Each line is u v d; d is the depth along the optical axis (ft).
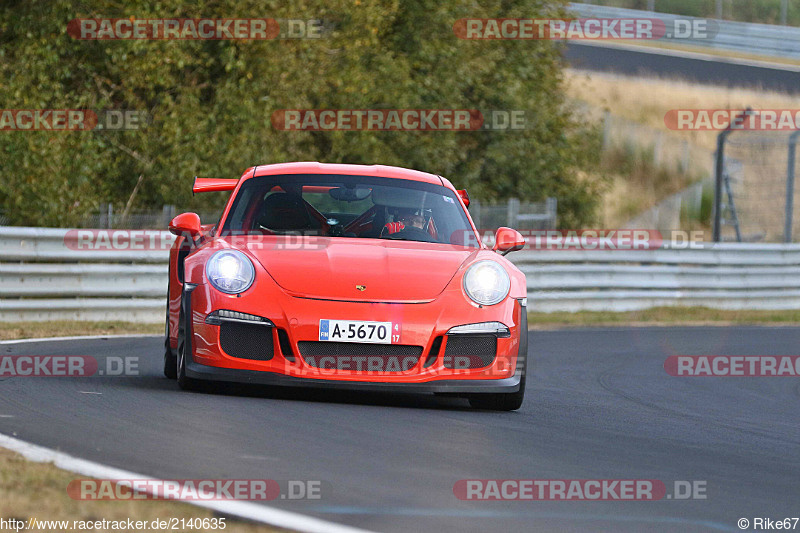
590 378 94.32
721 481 46.52
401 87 210.18
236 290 61.31
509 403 65.67
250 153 178.09
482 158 239.71
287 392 66.03
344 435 51.42
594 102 368.48
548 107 245.86
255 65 181.27
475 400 66.49
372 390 60.49
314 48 191.31
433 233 71.97
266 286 61.46
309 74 190.49
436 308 61.87
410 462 45.80
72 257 121.80
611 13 398.42
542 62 248.93
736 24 453.99
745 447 58.44
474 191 229.04
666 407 76.95
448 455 48.11
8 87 162.20
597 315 172.45
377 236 71.05
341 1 198.08
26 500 34.63
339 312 60.23
